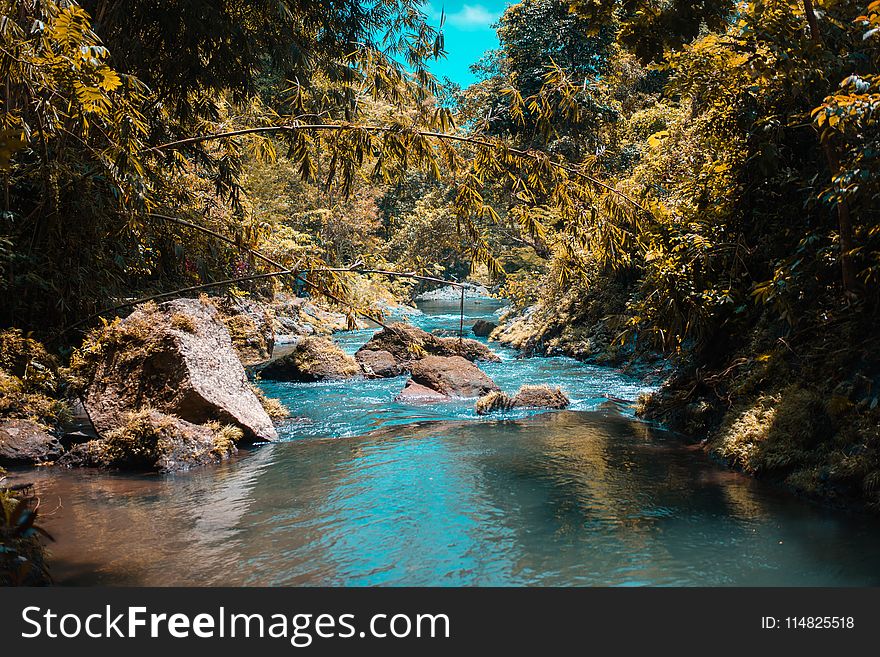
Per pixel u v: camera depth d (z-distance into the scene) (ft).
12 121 17.19
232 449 21.76
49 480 18.54
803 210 21.90
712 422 22.79
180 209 31.50
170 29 26.03
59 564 12.58
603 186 23.89
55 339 25.26
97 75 17.39
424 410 29.55
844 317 18.97
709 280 23.31
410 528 14.51
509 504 16.12
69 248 25.50
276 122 22.66
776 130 21.12
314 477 18.72
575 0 23.22
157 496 16.99
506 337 62.18
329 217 90.43
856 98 14.76
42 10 16.37
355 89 30.25
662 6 21.62
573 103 23.36
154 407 22.34
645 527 14.40
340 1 31.09
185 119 28.19
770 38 19.35
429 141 22.00
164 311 25.52
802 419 17.60
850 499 15.24
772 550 13.00
